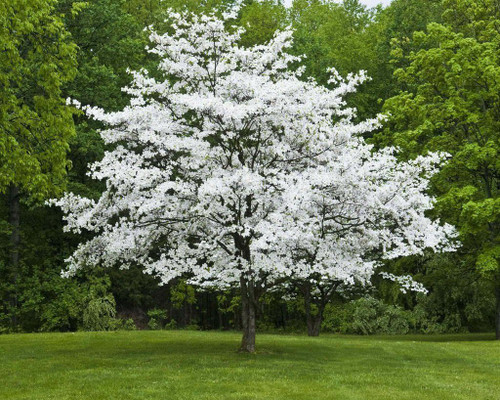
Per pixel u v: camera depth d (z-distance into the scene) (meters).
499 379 11.77
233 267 13.13
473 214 19.25
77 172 26.16
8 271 24.64
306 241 12.05
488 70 20.98
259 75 14.57
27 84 21.22
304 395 9.84
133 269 27.17
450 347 16.80
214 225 13.04
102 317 24.45
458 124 22.81
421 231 12.86
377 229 13.22
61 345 16.14
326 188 12.30
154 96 14.72
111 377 11.20
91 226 13.25
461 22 26.33
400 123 24.95
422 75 23.94
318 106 13.73
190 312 31.11
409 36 31.14
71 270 13.83
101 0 26.47
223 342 16.88
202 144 12.79
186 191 12.04
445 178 23.03
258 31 29.38
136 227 13.37
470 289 24.12
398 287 25.39
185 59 14.21
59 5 24.00
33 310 25.45
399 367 13.03
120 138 13.62
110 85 25.69
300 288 21.23
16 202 25.27
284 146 12.92
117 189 13.35
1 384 10.81
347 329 28.16
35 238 26.98
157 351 14.76
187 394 9.78
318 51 31.56
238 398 9.54
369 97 32.16
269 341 17.30
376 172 12.85
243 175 11.52
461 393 10.30
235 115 11.84
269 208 12.54
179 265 13.34
